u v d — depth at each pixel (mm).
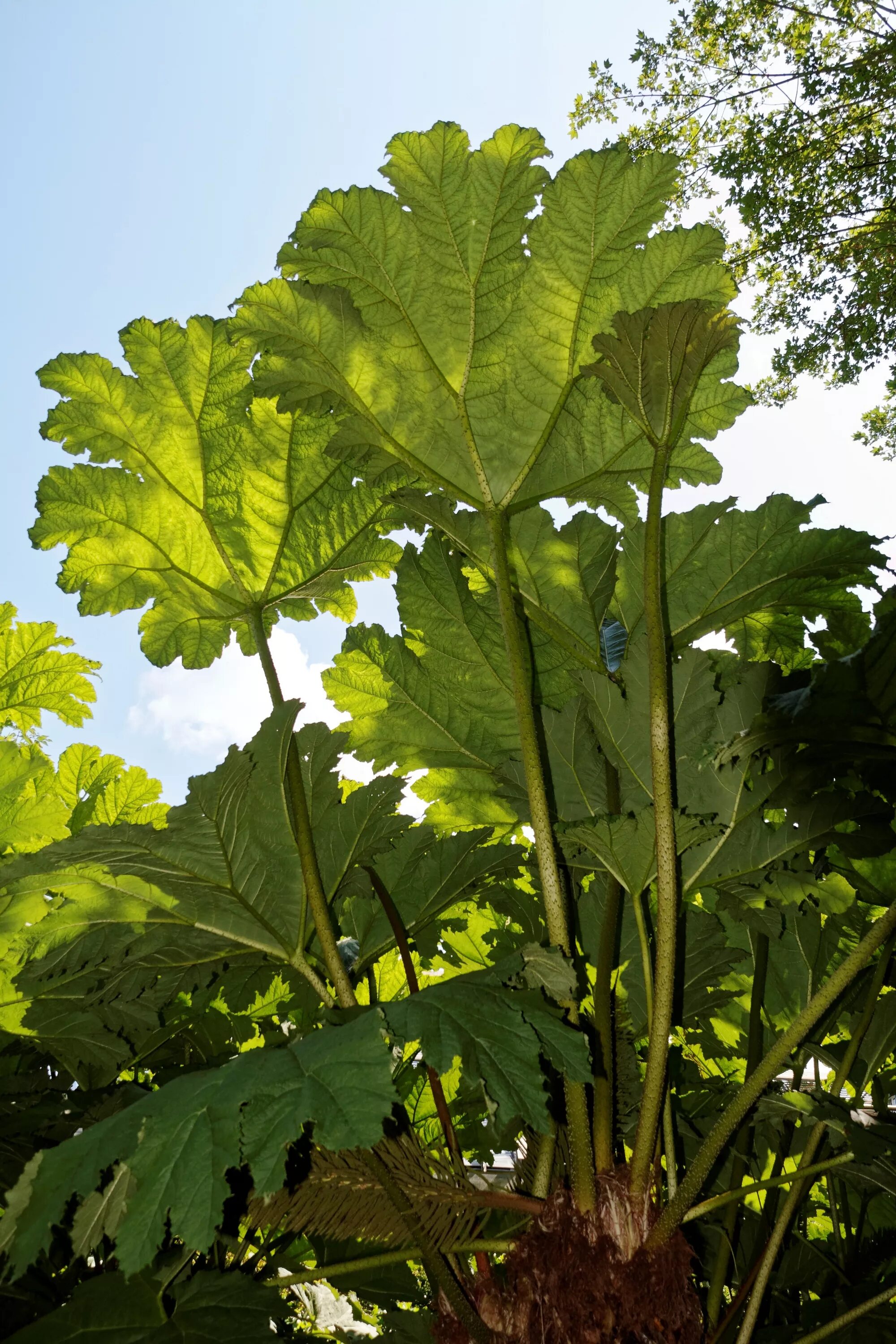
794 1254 1605
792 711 1257
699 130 9461
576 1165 1181
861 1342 1271
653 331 1282
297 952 1385
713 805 1399
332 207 1405
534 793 1280
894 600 1302
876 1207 1688
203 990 1508
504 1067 919
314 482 1562
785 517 1473
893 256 8578
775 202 8984
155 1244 810
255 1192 797
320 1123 829
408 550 1573
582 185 1399
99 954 1355
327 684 1628
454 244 1432
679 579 1543
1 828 1507
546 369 1474
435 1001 1009
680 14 9094
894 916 1147
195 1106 910
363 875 1435
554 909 1234
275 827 1326
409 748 1640
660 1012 1174
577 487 1517
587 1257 1120
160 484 1515
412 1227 1133
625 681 1433
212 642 1629
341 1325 1772
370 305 1434
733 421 1477
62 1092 1487
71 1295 1284
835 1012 1595
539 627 1566
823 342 8984
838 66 8617
